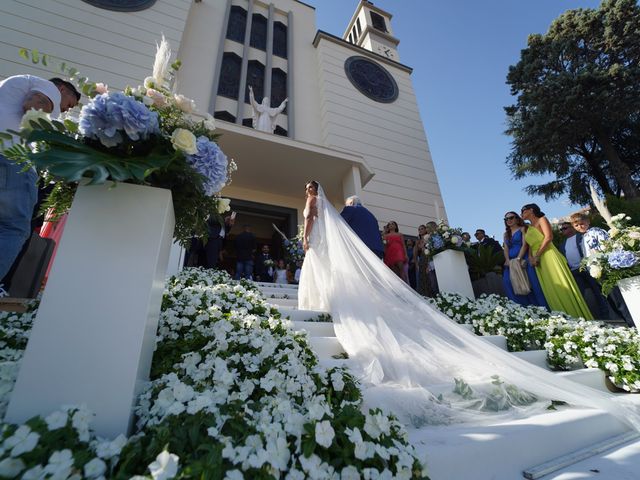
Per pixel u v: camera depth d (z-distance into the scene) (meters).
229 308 2.14
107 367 0.94
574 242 4.34
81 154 1.11
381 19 15.68
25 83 1.93
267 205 8.24
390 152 10.70
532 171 15.77
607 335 2.65
